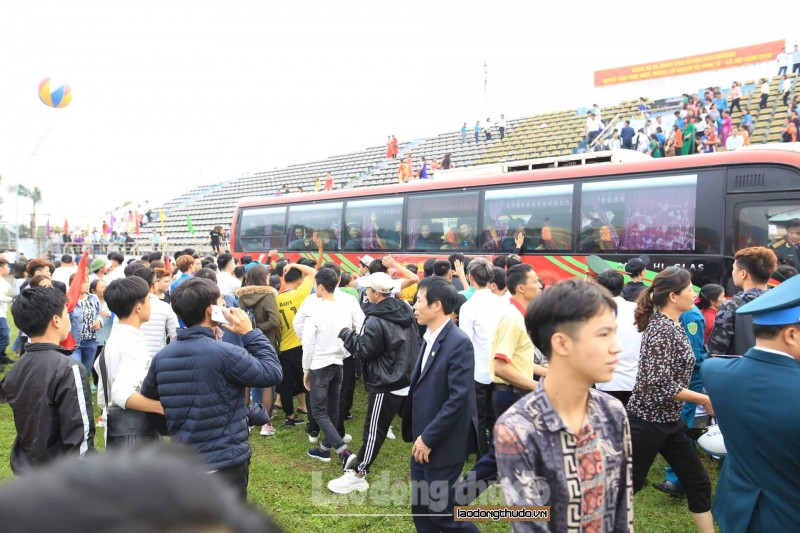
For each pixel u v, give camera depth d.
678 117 20.17
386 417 4.91
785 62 23.89
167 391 3.17
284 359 6.91
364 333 4.70
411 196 11.73
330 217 13.36
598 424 2.00
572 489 1.88
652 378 3.61
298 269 6.84
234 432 3.25
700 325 5.05
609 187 8.99
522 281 4.73
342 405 6.19
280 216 14.65
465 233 10.70
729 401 2.51
